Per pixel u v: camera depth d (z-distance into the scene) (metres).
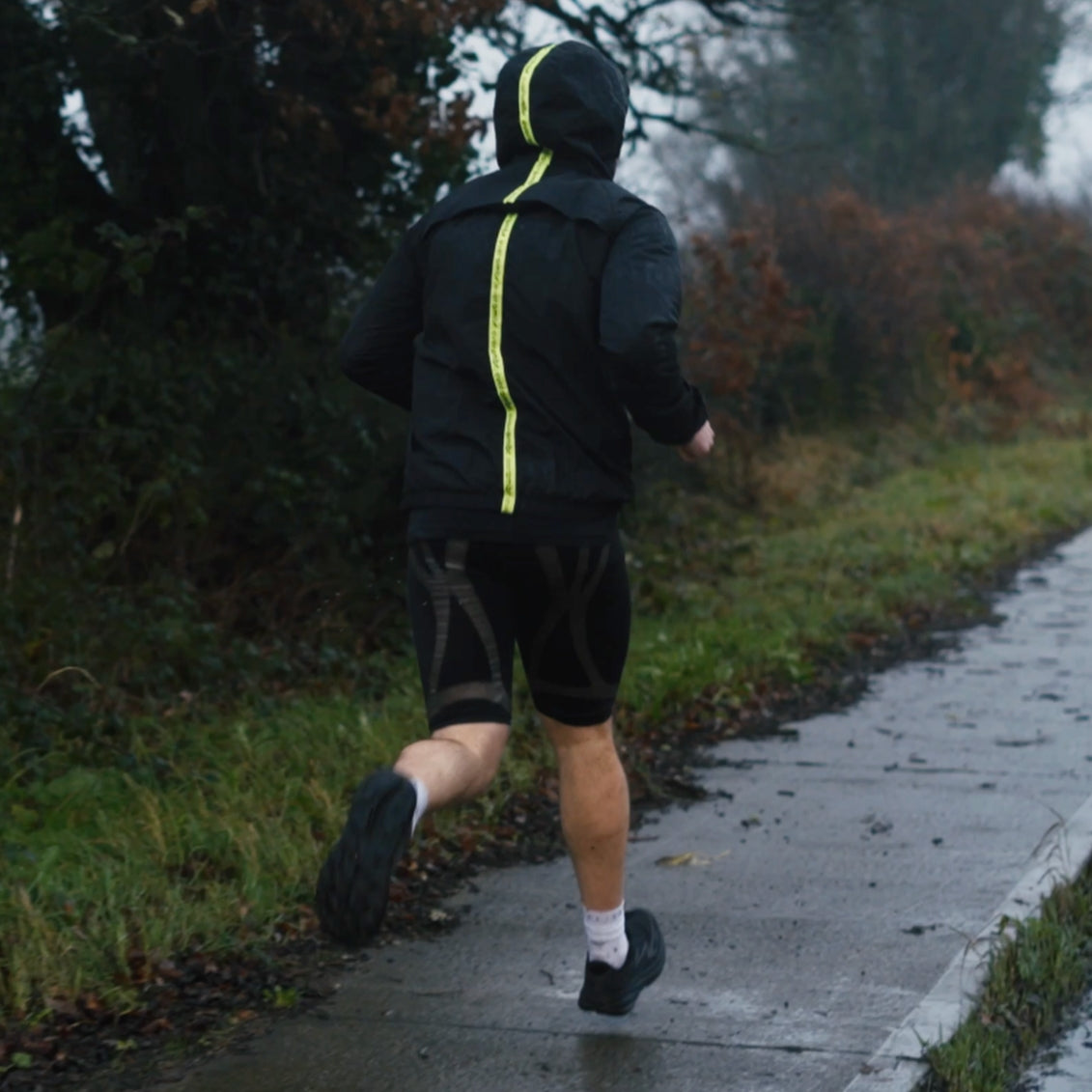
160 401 9.26
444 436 3.85
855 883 5.93
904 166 37.16
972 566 14.45
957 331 26.48
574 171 4.00
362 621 9.98
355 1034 4.53
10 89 9.50
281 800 6.56
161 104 9.95
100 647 8.19
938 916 5.53
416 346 4.04
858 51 36.69
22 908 4.95
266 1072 4.28
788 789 7.40
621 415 3.91
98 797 6.48
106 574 9.06
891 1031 4.50
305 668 9.07
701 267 17.77
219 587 9.98
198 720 7.95
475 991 4.87
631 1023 4.60
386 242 10.71
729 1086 4.16
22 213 9.82
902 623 12.03
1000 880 5.93
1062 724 8.69
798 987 4.88
